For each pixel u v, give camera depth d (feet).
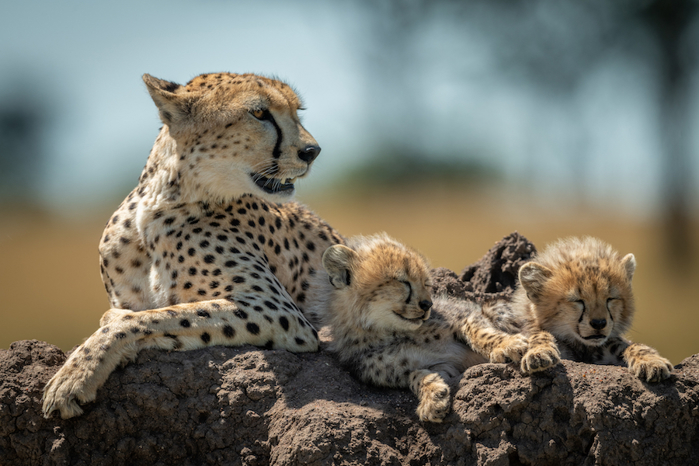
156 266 33.91
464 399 26.99
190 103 33.68
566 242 33.12
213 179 34.12
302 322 33.14
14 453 29.07
